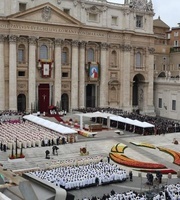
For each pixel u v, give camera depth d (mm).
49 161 44875
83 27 79812
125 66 87312
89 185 36875
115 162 45656
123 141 58156
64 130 54406
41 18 74500
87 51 82938
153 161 47250
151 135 63531
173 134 64875
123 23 86938
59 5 77688
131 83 89125
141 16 90125
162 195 32094
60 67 78250
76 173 37656
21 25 72750
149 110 92375
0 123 63438
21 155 44500
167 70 104625
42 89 77812
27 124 63281
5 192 14172
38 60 75875
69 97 81125
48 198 13258
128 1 87562
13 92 73438
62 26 77250
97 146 54094
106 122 71500
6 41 72562
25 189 13227
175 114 87125
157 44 104750
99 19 83250
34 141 51688
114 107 87312
